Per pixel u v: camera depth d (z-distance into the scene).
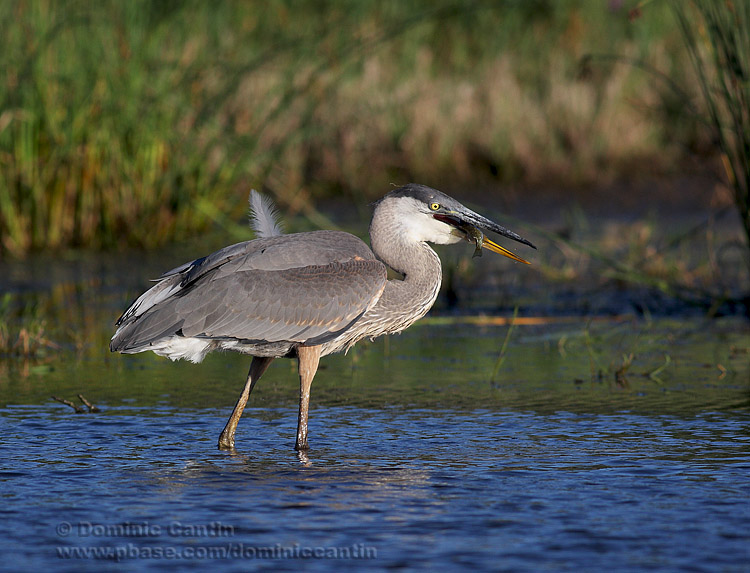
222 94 17.89
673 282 15.23
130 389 10.45
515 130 23.47
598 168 23.39
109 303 14.47
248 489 7.33
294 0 22.28
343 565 5.98
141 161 17.92
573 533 6.46
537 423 9.12
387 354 12.24
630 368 11.31
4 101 16.64
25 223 17.50
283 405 9.90
